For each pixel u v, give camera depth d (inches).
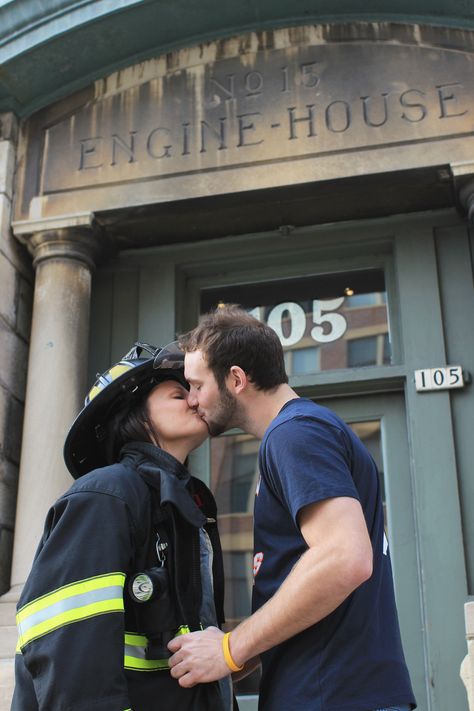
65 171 186.2
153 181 180.5
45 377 175.0
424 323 173.8
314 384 177.3
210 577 89.0
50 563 75.9
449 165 167.6
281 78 180.9
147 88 187.2
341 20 180.1
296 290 191.3
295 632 75.4
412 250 179.8
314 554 74.4
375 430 177.5
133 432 93.0
